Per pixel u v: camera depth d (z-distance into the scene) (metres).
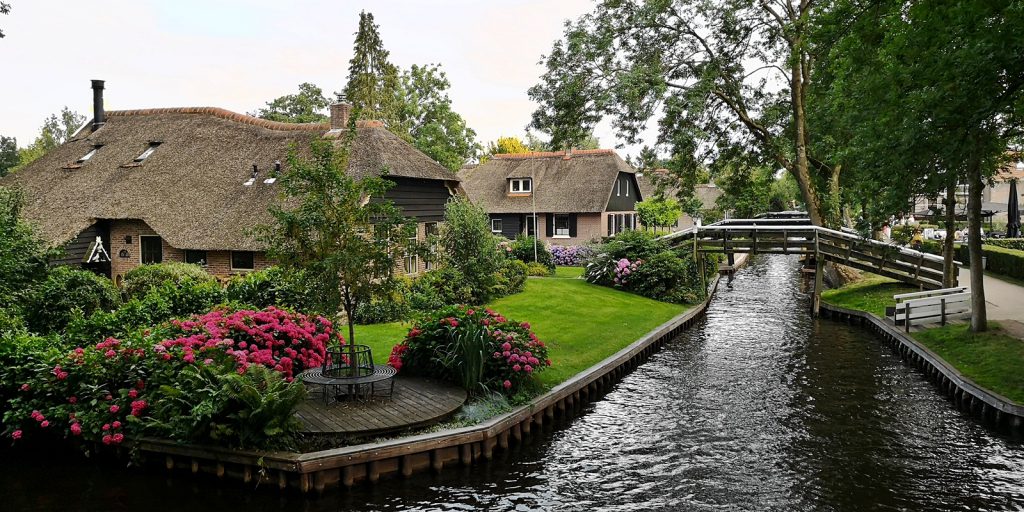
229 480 9.10
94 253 22.56
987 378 13.26
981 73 10.83
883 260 23.25
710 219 49.00
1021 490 9.52
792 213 42.72
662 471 10.16
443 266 21.00
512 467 10.19
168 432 9.38
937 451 11.00
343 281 10.38
